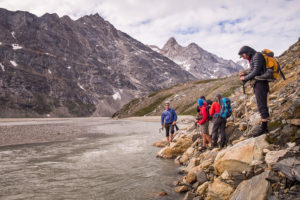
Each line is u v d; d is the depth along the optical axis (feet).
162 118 46.19
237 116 31.30
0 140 62.44
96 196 19.58
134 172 27.50
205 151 28.32
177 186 21.91
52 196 19.65
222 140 24.72
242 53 19.63
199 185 20.42
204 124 29.22
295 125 16.42
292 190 11.85
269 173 13.26
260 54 18.44
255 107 29.60
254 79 18.94
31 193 20.44
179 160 32.83
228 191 16.37
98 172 27.58
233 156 17.35
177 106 272.10
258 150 16.48
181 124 116.98
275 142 16.51
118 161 33.88
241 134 25.31
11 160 35.65
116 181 23.84
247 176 15.60
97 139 63.82
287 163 13.17
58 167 30.40
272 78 18.26
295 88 23.12
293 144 15.19
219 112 25.61
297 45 50.98
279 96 25.61
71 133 83.20
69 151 43.86
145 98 371.15
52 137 69.77
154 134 74.95
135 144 52.08
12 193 20.45
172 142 39.06
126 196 19.54
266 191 12.46
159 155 37.14
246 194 13.64
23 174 26.96
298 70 32.68
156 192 20.52
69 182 23.63
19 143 57.06
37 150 45.80
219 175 18.79
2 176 26.11
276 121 18.70
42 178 25.21
